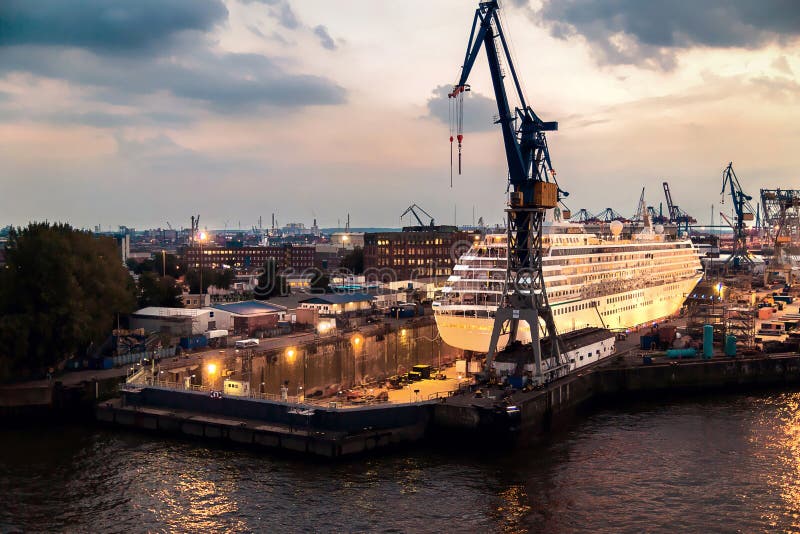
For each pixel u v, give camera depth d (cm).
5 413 10894
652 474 8775
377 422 9556
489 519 7506
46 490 8175
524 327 12575
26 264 12250
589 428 10775
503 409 9488
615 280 15825
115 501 7888
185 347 13162
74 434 10231
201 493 8088
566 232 15425
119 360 12412
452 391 10731
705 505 7888
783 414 11606
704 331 13712
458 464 9050
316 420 9481
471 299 13000
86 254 13275
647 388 12694
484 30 10894
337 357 13475
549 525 7388
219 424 9750
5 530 7181
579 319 14288
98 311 12800
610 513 7669
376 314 18188
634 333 16575
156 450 9481
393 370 14875
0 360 11225
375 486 8300
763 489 8325
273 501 7881
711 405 12225
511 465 9044
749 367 13425
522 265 11575
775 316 19650
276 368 12338
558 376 11538
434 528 7300
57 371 12056
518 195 11162
